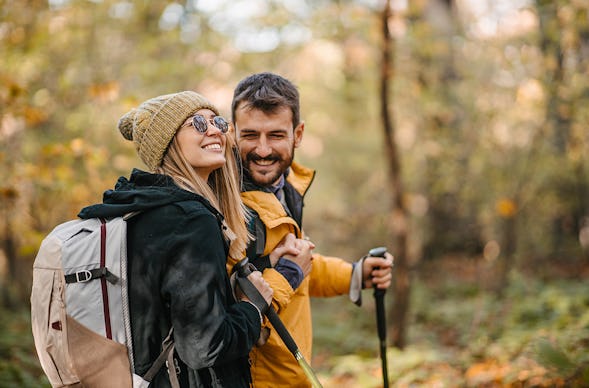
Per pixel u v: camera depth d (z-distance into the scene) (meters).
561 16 7.19
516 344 4.80
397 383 4.61
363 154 14.04
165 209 1.79
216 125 1.98
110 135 7.21
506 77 8.19
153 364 1.78
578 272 9.84
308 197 15.29
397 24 7.91
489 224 10.95
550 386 3.66
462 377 4.48
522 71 7.83
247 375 2.00
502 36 7.94
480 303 7.86
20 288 8.56
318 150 14.62
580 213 10.62
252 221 2.17
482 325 6.69
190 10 8.34
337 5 7.36
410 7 7.75
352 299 2.68
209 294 1.74
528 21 7.96
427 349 5.66
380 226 12.51
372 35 7.22
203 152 1.94
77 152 5.38
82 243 1.78
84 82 7.83
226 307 1.89
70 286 1.75
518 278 8.59
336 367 5.31
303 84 11.24
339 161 14.48
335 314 8.93
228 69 8.59
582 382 3.50
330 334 7.29
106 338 1.75
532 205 10.23
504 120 8.33
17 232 7.36
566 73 7.55
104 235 1.78
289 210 2.45
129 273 1.78
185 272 1.74
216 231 1.82
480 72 8.47
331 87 11.57
